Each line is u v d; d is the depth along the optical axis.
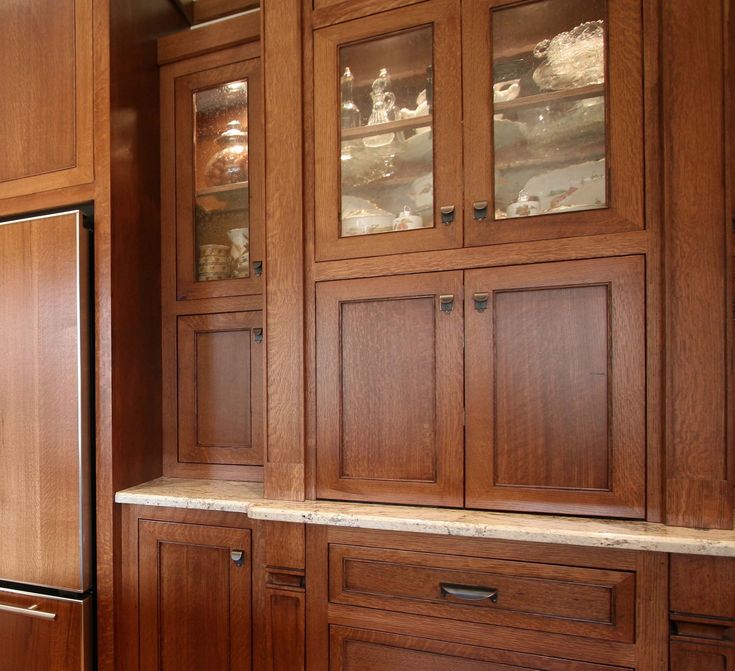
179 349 1.41
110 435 1.24
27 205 1.34
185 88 1.41
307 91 1.12
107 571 1.23
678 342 0.88
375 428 1.06
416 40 1.07
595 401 0.93
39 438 1.27
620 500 0.92
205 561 1.20
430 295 1.03
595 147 0.97
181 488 1.27
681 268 0.88
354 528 1.03
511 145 1.02
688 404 0.88
